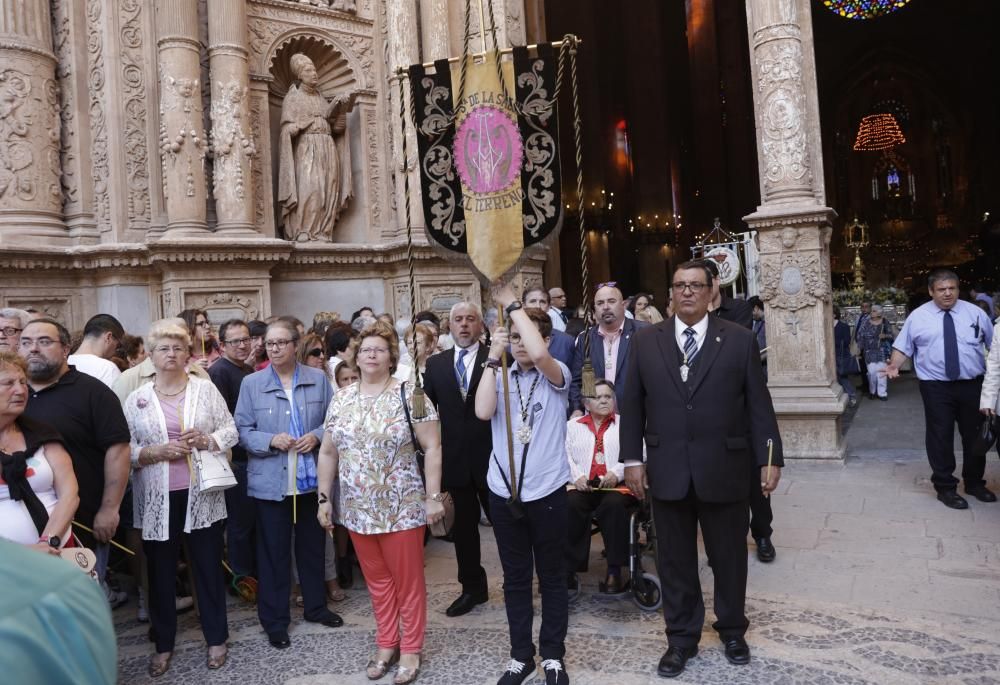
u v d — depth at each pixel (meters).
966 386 5.89
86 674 0.81
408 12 10.27
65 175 8.97
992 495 5.96
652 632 4.03
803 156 7.87
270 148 10.04
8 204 8.42
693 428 3.56
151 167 9.07
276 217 10.25
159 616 3.86
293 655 4.02
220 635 3.94
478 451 4.45
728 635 3.65
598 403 4.52
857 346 13.14
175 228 8.86
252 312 9.11
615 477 4.40
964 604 4.12
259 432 4.22
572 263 24.64
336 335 5.41
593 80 25.27
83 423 3.63
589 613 4.32
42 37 8.65
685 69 31.00
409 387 3.82
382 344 3.79
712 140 29.58
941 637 3.74
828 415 7.51
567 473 3.56
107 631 0.91
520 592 3.51
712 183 29.61
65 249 8.56
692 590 3.63
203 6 9.42
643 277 27.31
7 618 0.77
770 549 4.95
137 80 9.03
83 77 8.98
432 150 3.80
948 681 3.34
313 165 10.16
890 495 6.30
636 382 3.79
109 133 8.84
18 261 8.20
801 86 7.92
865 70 39.50
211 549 3.95
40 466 3.14
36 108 8.55
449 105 3.79
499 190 3.70
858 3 35.62
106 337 4.73
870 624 3.92
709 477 3.51
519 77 3.71
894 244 40.50
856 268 24.02
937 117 39.88
